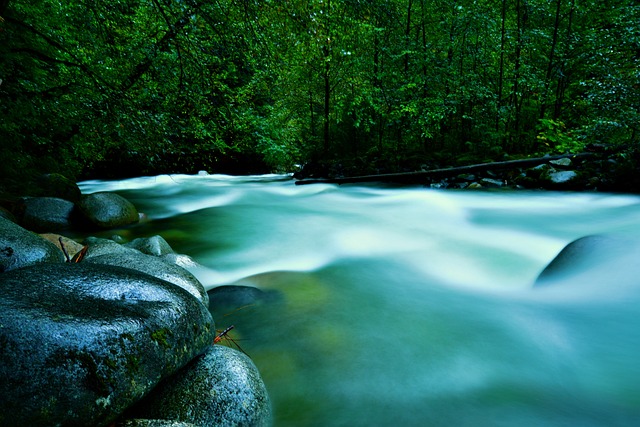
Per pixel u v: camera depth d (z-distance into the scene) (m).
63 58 7.94
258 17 7.44
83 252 3.08
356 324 3.34
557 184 8.77
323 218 7.98
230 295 3.63
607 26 11.84
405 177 11.51
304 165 16.14
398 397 2.44
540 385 2.55
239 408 1.95
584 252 4.15
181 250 5.73
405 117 13.20
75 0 7.41
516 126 12.60
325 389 2.50
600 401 2.39
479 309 3.67
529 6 11.93
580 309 3.40
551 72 12.08
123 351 1.62
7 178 7.50
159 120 7.85
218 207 9.64
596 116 8.82
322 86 14.68
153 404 1.84
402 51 12.38
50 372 1.41
